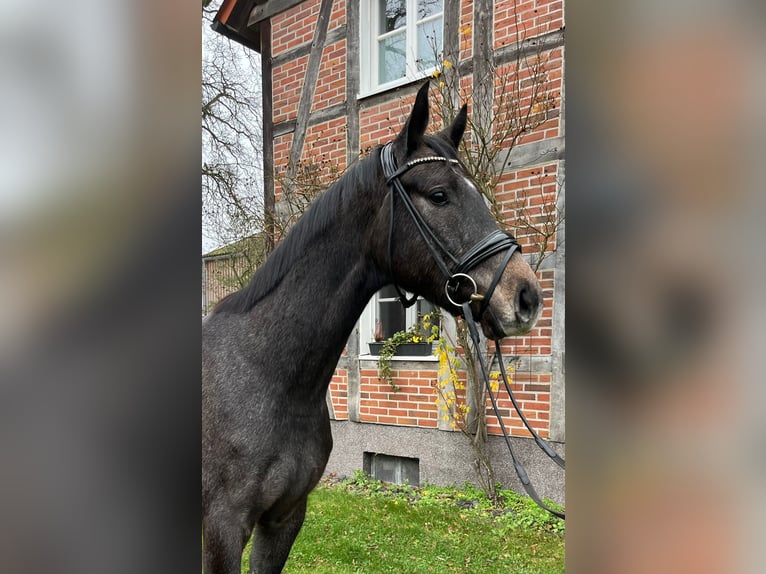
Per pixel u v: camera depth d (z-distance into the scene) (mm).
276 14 4730
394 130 3967
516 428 3250
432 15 3877
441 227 1295
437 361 3627
